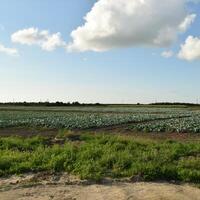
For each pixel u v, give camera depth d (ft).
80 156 44.01
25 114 217.15
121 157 42.04
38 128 114.01
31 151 54.24
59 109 330.13
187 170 36.94
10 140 62.28
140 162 40.29
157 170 36.65
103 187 32.63
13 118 166.30
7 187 32.63
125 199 29.04
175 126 110.11
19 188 32.32
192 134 94.89
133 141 58.95
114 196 29.81
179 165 39.14
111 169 39.06
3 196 29.84
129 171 37.11
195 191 31.45
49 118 165.48
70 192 30.99
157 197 29.55
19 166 39.40
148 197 29.55
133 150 49.34
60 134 74.79
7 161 41.63
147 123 134.62
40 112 254.68
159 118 171.94
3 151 50.47
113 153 44.78
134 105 518.78
